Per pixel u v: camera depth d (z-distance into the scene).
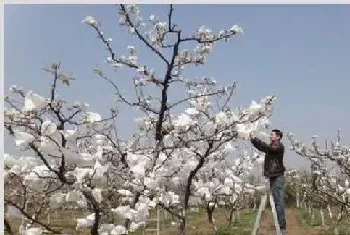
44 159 3.65
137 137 7.59
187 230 16.33
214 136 6.88
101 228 4.15
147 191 5.62
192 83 8.41
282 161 7.95
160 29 7.39
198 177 10.11
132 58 7.51
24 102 3.68
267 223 18.67
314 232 16.62
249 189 12.21
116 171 5.28
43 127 3.51
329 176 13.34
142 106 7.51
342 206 13.44
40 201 4.34
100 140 6.01
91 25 6.98
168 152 7.23
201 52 7.71
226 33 7.35
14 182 3.86
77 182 3.71
